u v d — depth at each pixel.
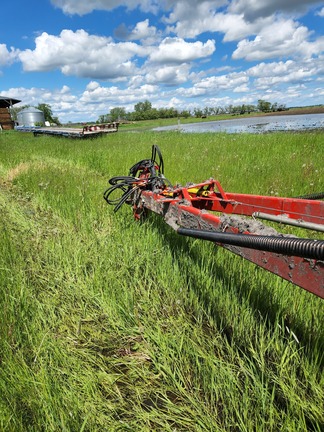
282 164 8.03
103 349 2.60
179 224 2.96
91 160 10.67
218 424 1.94
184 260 3.54
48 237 4.41
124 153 11.59
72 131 26.55
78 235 4.55
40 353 2.39
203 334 2.66
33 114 62.22
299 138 12.77
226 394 2.04
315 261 1.41
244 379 2.24
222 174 7.34
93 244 4.14
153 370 2.38
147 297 3.07
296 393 2.05
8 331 2.55
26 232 4.54
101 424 1.92
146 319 2.81
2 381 2.06
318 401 1.98
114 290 3.18
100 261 3.66
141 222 4.66
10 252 3.80
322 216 2.72
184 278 3.29
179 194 3.59
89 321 2.87
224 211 3.68
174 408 2.03
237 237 1.73
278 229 4.27
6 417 1.85
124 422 1.95
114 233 4.46
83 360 2.43
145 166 4.77
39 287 3.29
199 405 2.04
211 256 3.56
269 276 3.05
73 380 2.20
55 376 2.17
